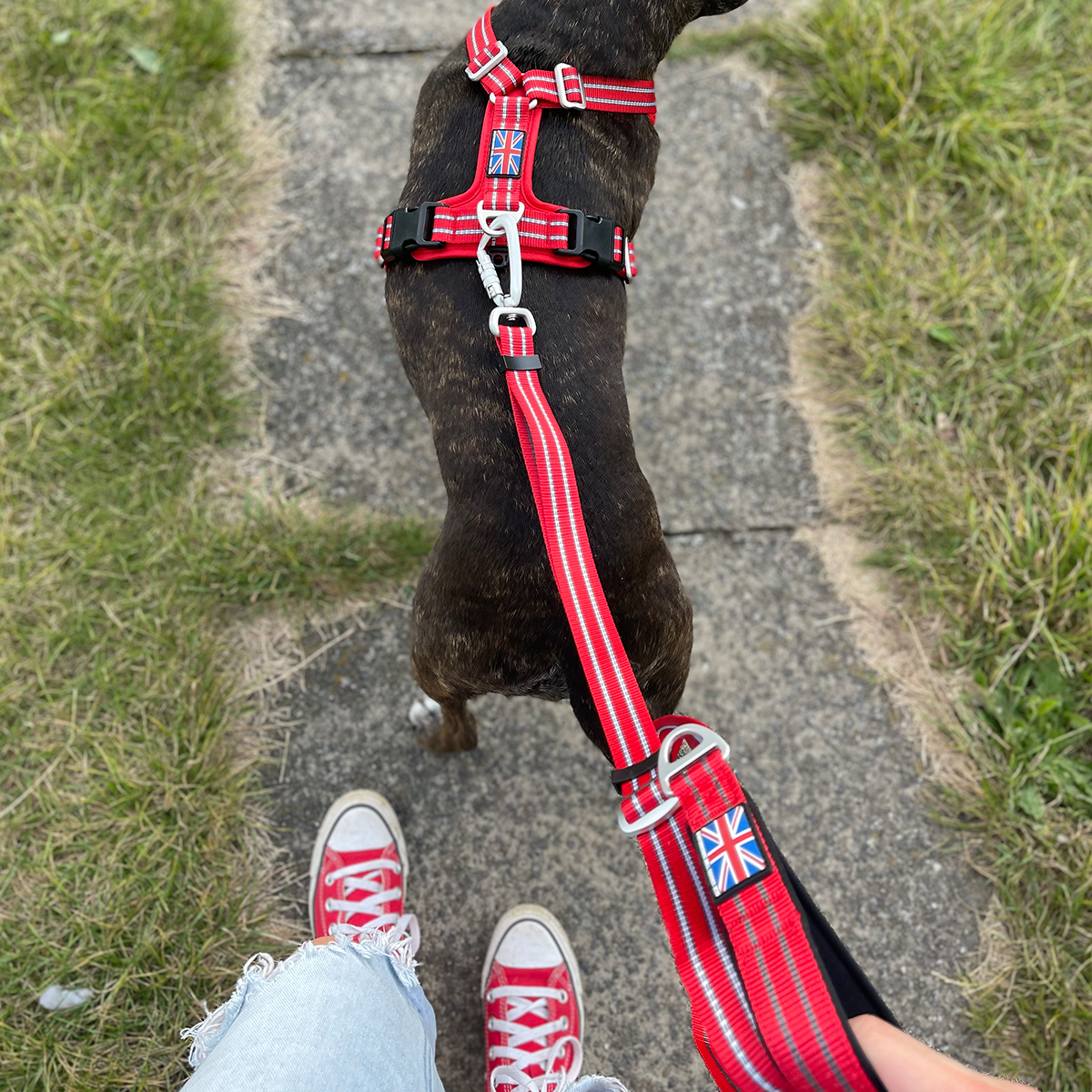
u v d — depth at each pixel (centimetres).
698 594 125
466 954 114
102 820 114
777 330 136
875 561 127
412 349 93
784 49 146
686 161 142
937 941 114
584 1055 111
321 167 140
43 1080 107
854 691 123
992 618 122
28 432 126
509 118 92
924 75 143
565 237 89
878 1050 65
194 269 133
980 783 118
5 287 130
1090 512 123
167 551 123
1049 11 148
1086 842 114
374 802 116
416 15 146
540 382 87
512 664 89
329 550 124
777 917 67
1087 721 118
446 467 89
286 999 84
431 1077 88
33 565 122
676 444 131
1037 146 143
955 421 132
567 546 79
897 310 134
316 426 130
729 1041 66
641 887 116
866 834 118
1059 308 133
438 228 89
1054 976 111
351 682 122
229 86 143
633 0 98
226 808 115
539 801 118
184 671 120
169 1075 108
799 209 141
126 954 110
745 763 120
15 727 118
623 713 74
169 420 128
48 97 139
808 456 131
